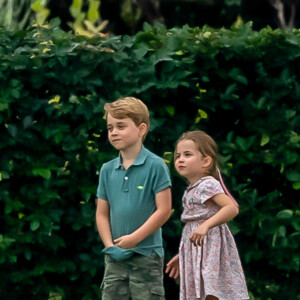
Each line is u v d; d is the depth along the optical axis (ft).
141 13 75.77
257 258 33.71
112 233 28.71
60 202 33.06
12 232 32.50
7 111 31.89
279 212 33.40
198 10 77.66
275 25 79.00
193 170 28.35
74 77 32.17
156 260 28.27
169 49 32.50
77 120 32.83
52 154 32.71
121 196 28.19
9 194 32.60
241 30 33.71
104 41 32.48
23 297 33.42
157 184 27.94
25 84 32.37
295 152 33.45
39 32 32.96
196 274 27.81
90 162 32.86
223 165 33.27
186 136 28.63
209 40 32.99
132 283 28.04
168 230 33.35
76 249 33.50
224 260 28.19
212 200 28.09
